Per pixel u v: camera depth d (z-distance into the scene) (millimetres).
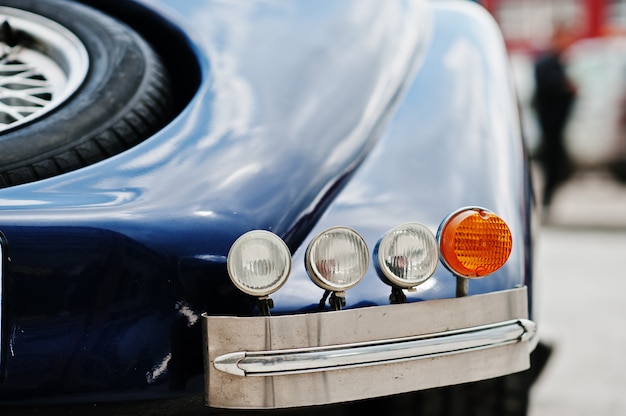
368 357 1730
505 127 2119
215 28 2156
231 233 1751
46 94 2039
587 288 4695
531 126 7629
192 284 1722
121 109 1939
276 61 2074
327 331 1716
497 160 2027
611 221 7367
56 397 1687
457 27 2381
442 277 1815
